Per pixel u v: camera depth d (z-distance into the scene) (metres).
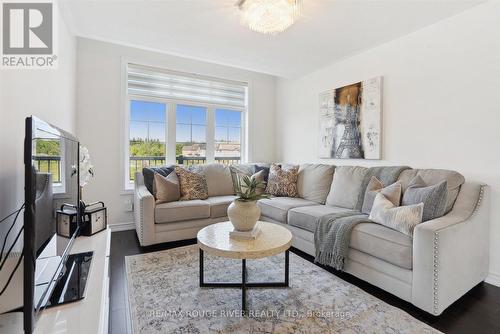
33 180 0.86
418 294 1.67
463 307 1.76
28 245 0.83
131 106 3.62
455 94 2.34
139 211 2.76
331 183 3.17
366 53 3.13
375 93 3.00
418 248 1.66
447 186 2.02
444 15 2.34
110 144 3.37
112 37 2.81
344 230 2.13
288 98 4.48
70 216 1.49
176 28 2.59
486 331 1.52
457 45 2.32
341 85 3.48
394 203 2.14
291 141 4.43
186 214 2.89
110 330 1.52
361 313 1.68
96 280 1.25
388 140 2.90
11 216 1.27
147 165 3.75
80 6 2.22
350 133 3.32
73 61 2.97
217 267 2.34
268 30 2.40
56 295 1.12
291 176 3.52
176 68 3.84
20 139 1.43
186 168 3.49
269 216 3.12
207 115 4.21
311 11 2.25
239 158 4.59
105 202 3.35
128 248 2.79
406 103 2.72
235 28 2.59
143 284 2.03
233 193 3.69
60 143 1.30
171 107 3.89
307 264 2.43
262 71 3.92
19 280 1.12
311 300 1.83
